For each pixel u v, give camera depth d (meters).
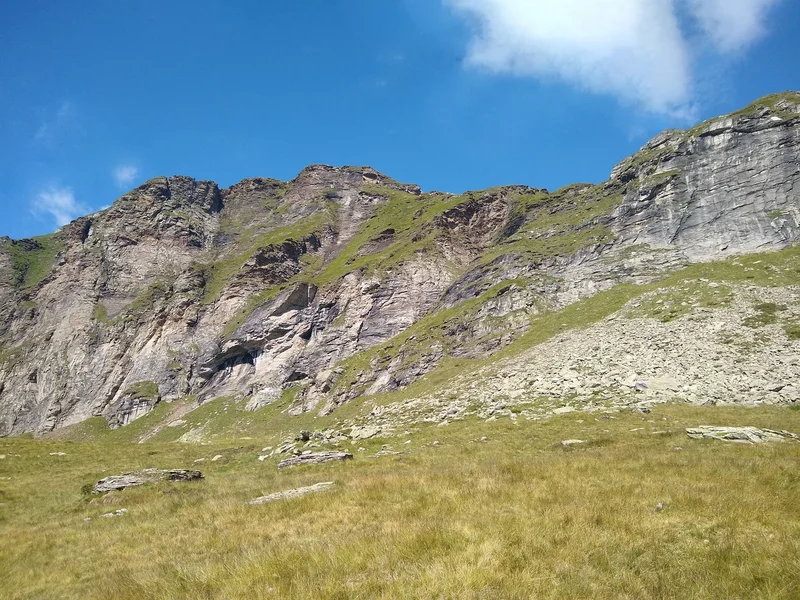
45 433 132.62
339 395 84.50
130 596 10.07
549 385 43.88
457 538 10.32
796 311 48.75
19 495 28.66
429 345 83.69
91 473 34.34
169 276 175.75
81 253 181.50
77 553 16.06
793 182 78.81
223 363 128.88
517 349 65.88
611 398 37.78
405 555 9.79
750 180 82.88
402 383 77.38
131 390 132.38
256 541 12.89
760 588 7.92
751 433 23.14
